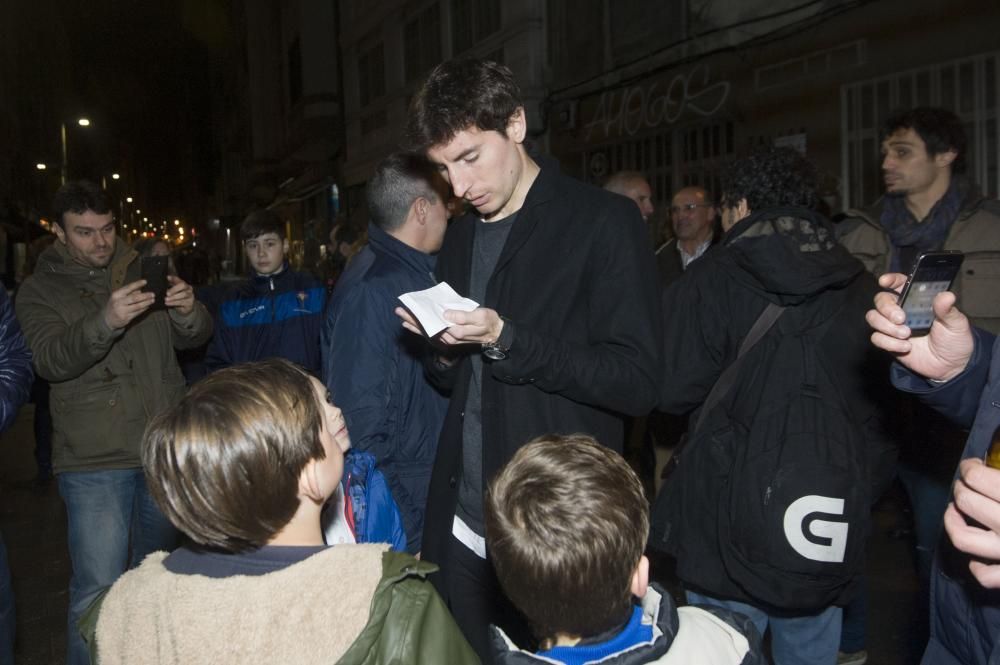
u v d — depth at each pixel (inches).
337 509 79.4
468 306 81.8
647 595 59.6
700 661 54.7
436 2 629.6
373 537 85.7
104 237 129.3
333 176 968.3
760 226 88.4
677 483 92.7
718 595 89.1
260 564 52.4
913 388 68.7
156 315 132.6
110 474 124.0
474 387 94.4
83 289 129.6
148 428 53.8
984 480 48.5
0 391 95.9
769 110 325.7
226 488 50.4
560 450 56.9
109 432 122.9
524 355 80.9
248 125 1662.2
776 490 82.0
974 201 124.8
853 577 88.0
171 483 51.3
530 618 56.4
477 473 94.4
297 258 1284.4
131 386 126.1
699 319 91.7
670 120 385.4
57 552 195.5
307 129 961.5
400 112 733.3
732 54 343.0
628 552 52.9
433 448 109.0
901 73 267.9
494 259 94.4
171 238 3587.6
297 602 49.1
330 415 60.6
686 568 90.4
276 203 1376.7
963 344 64.8
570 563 51.9
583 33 452.8
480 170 85.8
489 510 57.1
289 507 52.8
